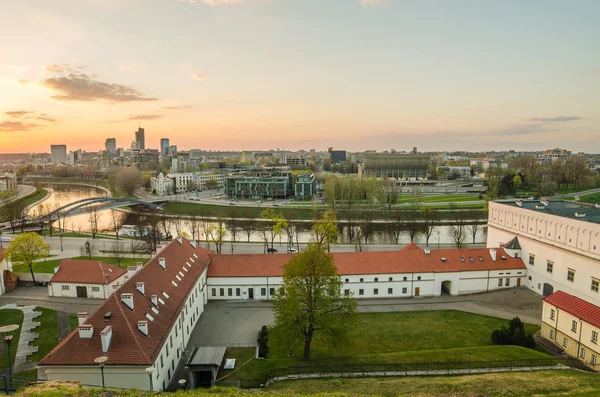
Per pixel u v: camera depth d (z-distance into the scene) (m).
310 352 60.62
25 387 35.66
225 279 83.19
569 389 43.03
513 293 88.25
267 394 39.22
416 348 62.47
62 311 76.88
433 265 87.69
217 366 51.22
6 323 71.00
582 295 75.88
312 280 56.47
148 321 48.84
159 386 46.41
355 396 39.28
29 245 92.38
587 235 74.75
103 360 37.16
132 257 121.19
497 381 45.75
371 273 85.12
